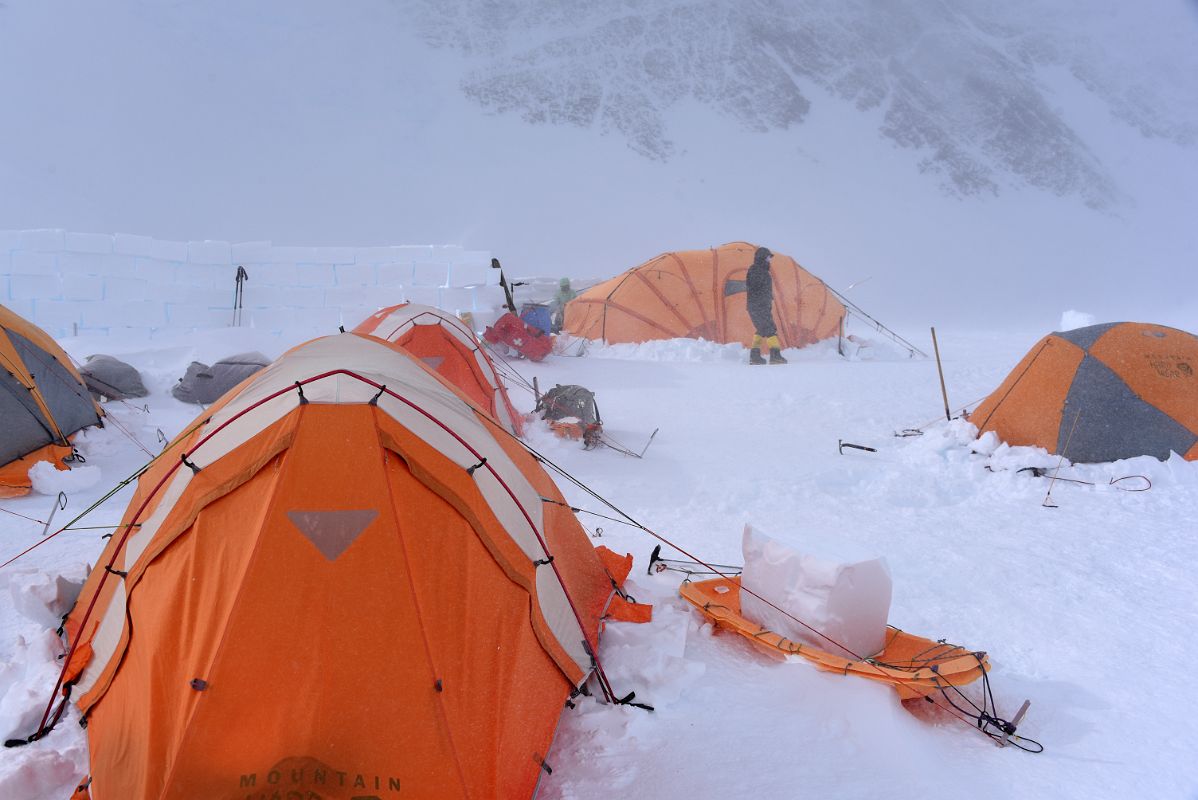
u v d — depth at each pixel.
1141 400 7.98
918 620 4.84
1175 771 3.37
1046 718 3.81
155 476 3.90
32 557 5.28
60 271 13.08
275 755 2.86
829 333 16.69
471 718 3.07
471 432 3.90
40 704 3.46
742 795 3.14
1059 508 7.04
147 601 3.30
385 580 3.13
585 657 3.91
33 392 7.27
